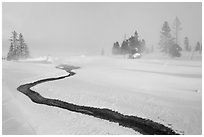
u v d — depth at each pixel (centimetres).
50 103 2153
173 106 1784
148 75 3023
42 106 2006
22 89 2795
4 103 2072
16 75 3678
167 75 2900
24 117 1708
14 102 2136
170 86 2338
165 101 1905
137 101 1991
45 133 1417
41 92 2548
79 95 2295
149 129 1488
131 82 2688
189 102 1816
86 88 2559
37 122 1606
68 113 1806
